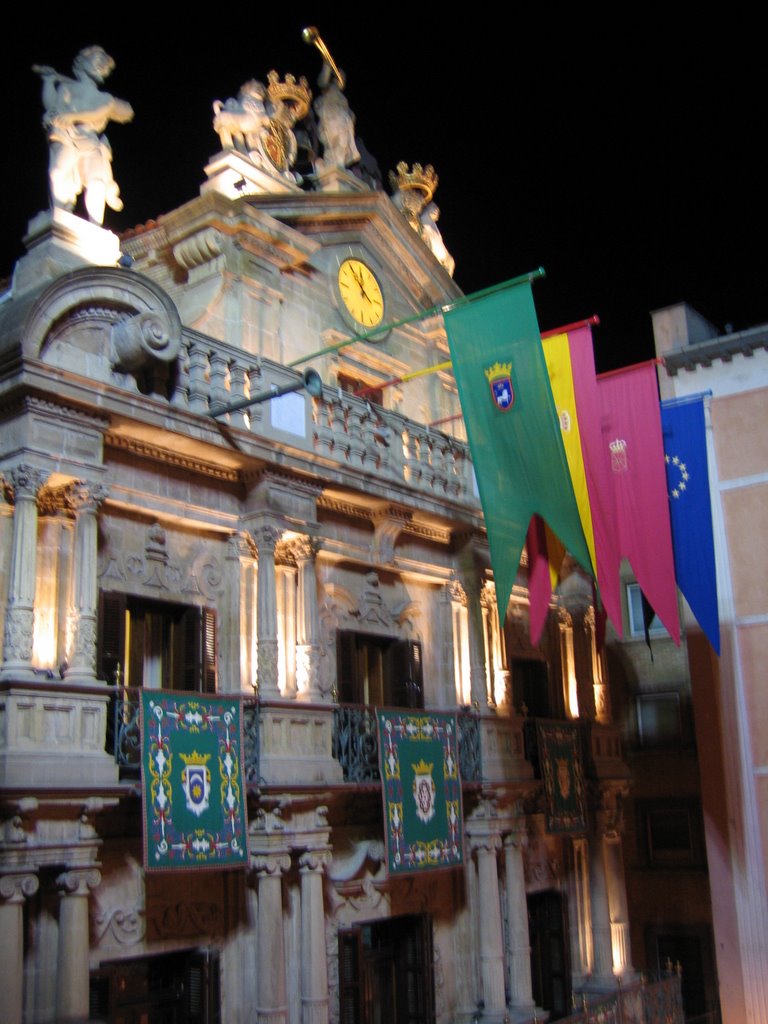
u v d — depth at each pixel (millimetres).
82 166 16656
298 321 20828
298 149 24125
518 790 21250
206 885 15961
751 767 20500
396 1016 19406
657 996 21781
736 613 21125
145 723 14430
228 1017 15820
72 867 13547
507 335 18109
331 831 18203
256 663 17156
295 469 17609
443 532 21828
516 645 23844
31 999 13391
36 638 14391
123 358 15438
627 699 28469
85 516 14688
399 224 23219
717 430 21891
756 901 20000
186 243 19609
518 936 20891
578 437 19172
